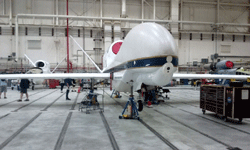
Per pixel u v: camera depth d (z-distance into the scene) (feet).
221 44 93.76
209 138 13.48
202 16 91.71
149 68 17.83
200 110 25.02
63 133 14.58
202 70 90.74
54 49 81.82
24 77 26.45
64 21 81.71
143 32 18.89
